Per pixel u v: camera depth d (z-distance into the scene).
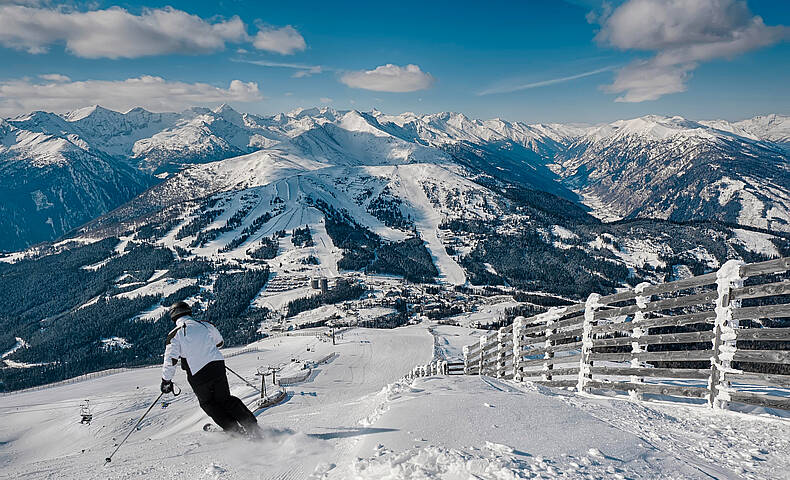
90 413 49.97
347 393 66.44
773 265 4.82
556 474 2.96
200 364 4.93
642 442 3.88
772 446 4.05
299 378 75.88
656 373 6.38
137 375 92.69
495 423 4.21
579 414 4.77
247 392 54.91
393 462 3.25
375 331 130.38
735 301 5.32
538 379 10.26
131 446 6.09
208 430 5.71
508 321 174.50
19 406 60.03
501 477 2.86
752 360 5.09
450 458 3.20
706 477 3.16
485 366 14.67
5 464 38.31
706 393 5.70
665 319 6.27
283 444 4.48
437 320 180.62
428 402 5.20
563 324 9.16
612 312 7.37
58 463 5.12
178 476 3.77
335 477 3.27
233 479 3.54
